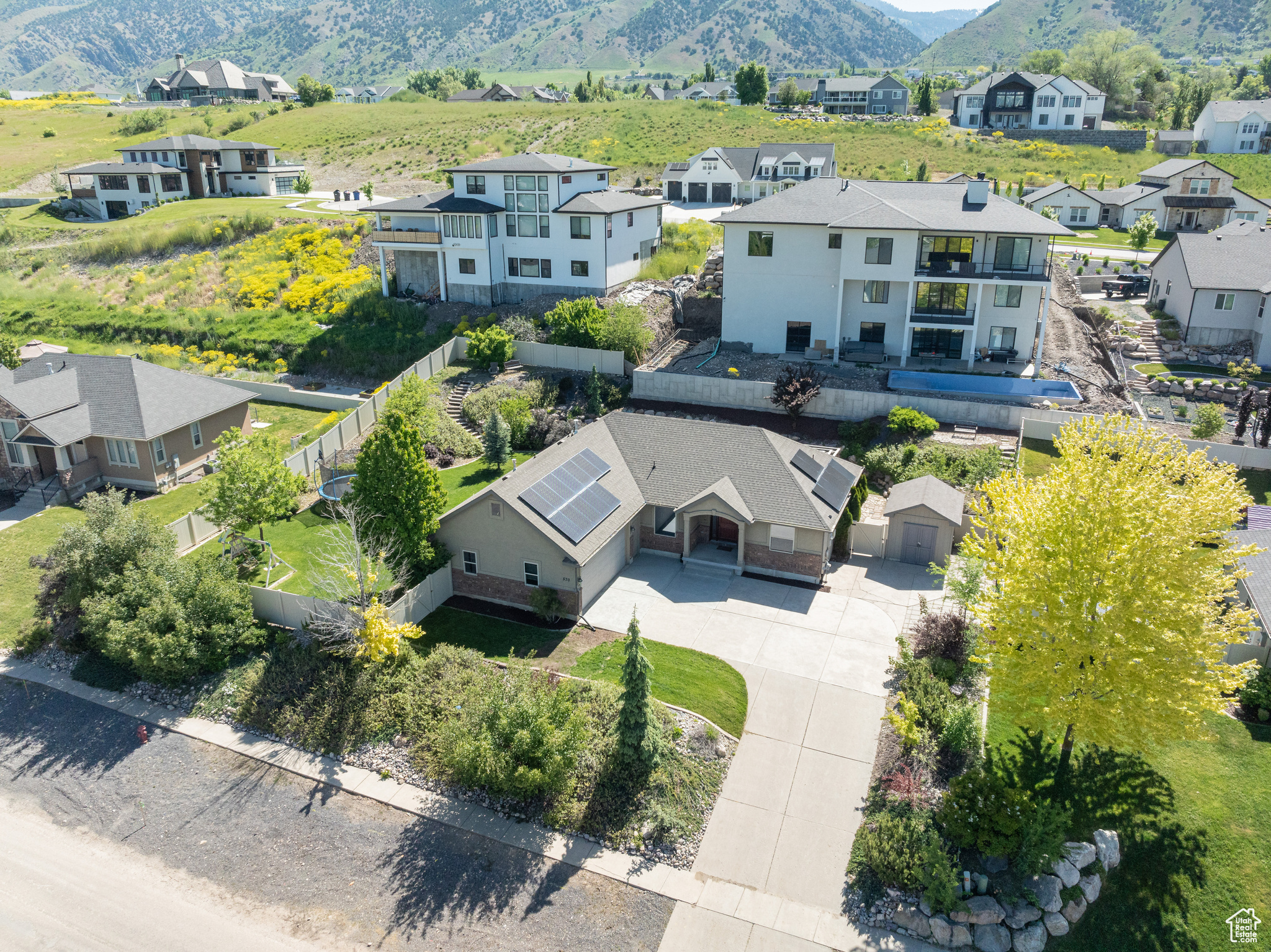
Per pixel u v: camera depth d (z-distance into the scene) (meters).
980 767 22.09
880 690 25.55
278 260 66.69
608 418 35.72
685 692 25.39
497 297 56.59
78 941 19.50
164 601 27.53
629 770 22.58
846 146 100.88
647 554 33.56
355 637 26.67
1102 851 20.11
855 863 20.16
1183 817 20.98
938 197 46.88
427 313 56.00
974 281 43.41
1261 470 35.78
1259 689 23.91
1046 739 23.34
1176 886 19.61
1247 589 25.50
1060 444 22.97
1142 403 43.50
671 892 19.91
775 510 30.81
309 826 22.44
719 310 52.41
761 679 26.09
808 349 48.47
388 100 148.12
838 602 30.08
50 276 69.00
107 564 29.59
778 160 82.00
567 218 53.47
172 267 67.50
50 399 39.06
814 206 47.31
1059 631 19.61
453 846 21.55
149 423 38.72
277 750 25.17
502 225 55.44
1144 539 19.33
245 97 149.12
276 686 26.73
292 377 54.09
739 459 32.56
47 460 40.12
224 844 22.05
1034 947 18.42
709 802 22.08
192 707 27.05
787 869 20.31
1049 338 49.38
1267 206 73.62
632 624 21.45
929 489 32.53
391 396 42.81
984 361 46.00
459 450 41.28
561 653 27.45
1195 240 52.47
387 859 21.31
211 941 19.42
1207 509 19.69
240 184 89.06
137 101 145.75
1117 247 69.69
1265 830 20.53
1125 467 20.45
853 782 22.47
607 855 21.08
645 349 48.12
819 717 24.56
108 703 27.50
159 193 82.50
